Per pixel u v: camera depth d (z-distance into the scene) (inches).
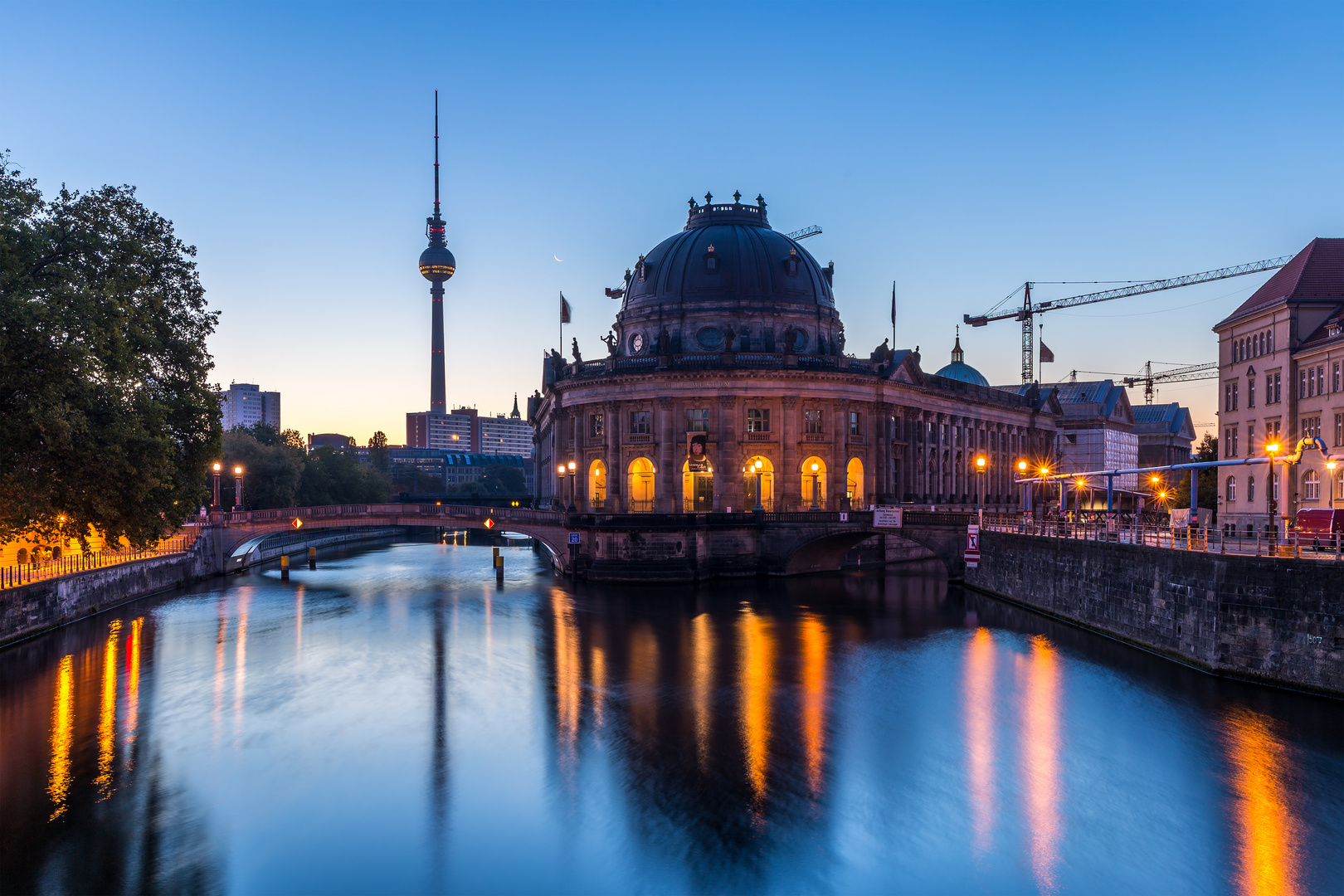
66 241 1868.8
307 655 2063.2
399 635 2305.6
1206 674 1754.4
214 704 1656.0
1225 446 3058.6
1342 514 2006.6
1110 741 1432.1
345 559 4598.9
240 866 1042.1
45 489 1740.9
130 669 1926.7
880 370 4045.3
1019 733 1482.5
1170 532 2438.5
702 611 2691.9
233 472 3983.8
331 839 1109.7
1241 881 1011.9
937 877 1019.3
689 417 3799.2
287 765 1347.2
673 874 1025.5
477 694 1734.7
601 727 1525.6
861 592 3132.4
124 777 1298.0
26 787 1261.1
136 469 1803.6
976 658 2027.6
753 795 1235.2
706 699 1691.7
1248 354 2933.1
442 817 1167.0
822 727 1523.1
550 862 1050.1
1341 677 1547.7
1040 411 5930.1
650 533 3280.0
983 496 5182.1
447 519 3567.9
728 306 4045.3
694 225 4522.6
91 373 1808.6
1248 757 1349.7
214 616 2591.0
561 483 4261.8
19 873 1023.0
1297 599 1617.9
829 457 3846.0
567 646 2175.2
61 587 2362.2
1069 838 1109.1
